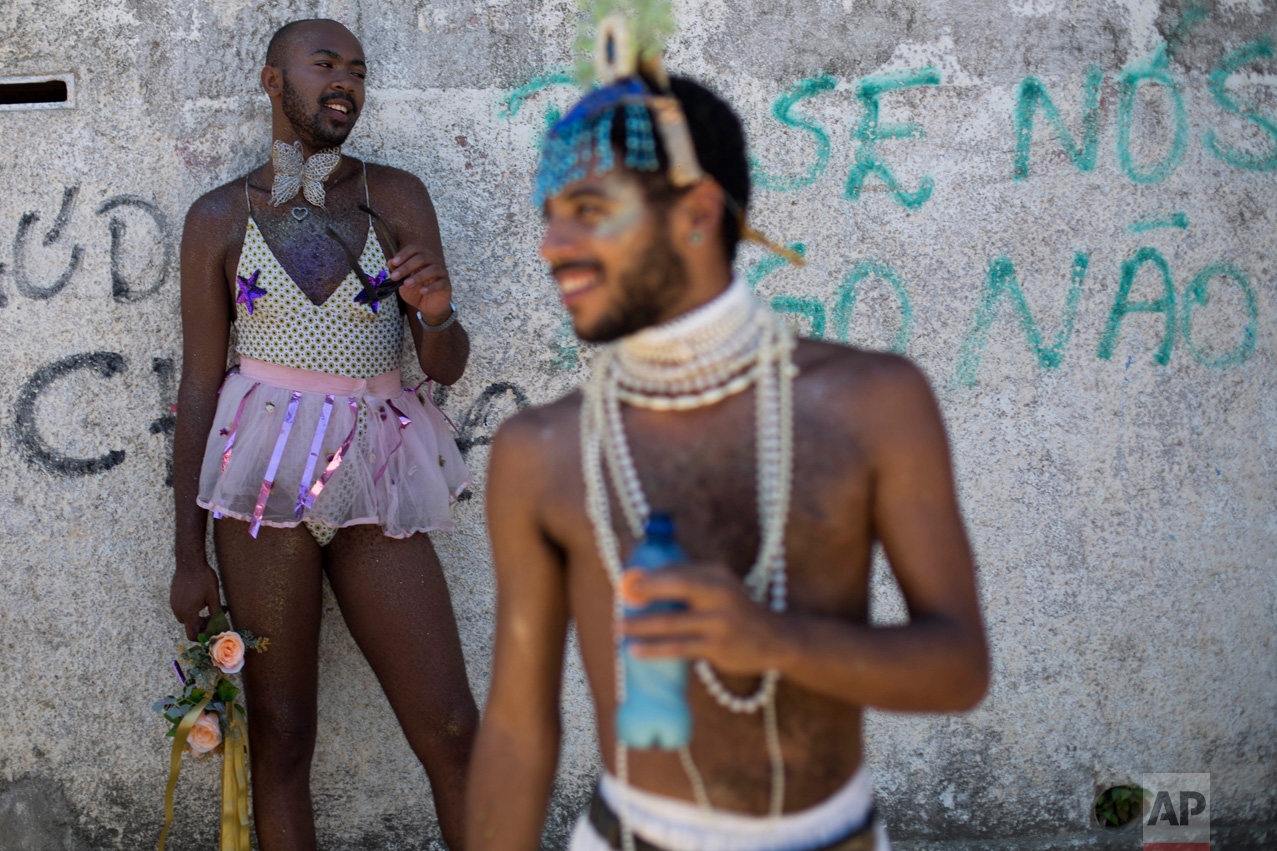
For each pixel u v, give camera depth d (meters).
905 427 1.38
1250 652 3.28
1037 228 3.14
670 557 1.30
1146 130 3.16
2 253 3.06
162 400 3.08
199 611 2.85
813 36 3.09
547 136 1.42
